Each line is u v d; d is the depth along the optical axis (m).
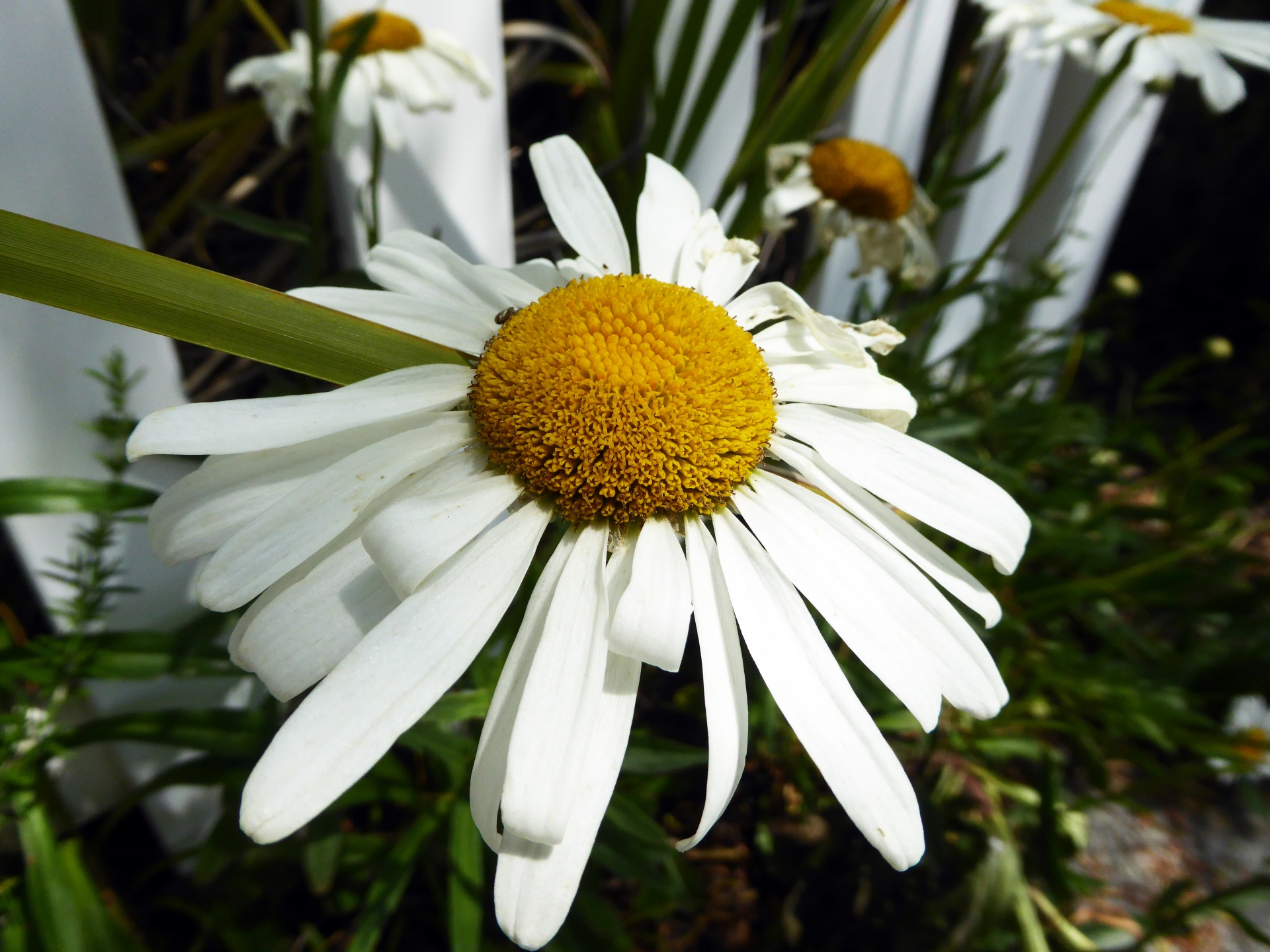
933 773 0.22
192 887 0.19
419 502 0.09
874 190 0.20
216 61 0.20
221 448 0.09
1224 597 0.23
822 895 0.20
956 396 0.25
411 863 0.15
